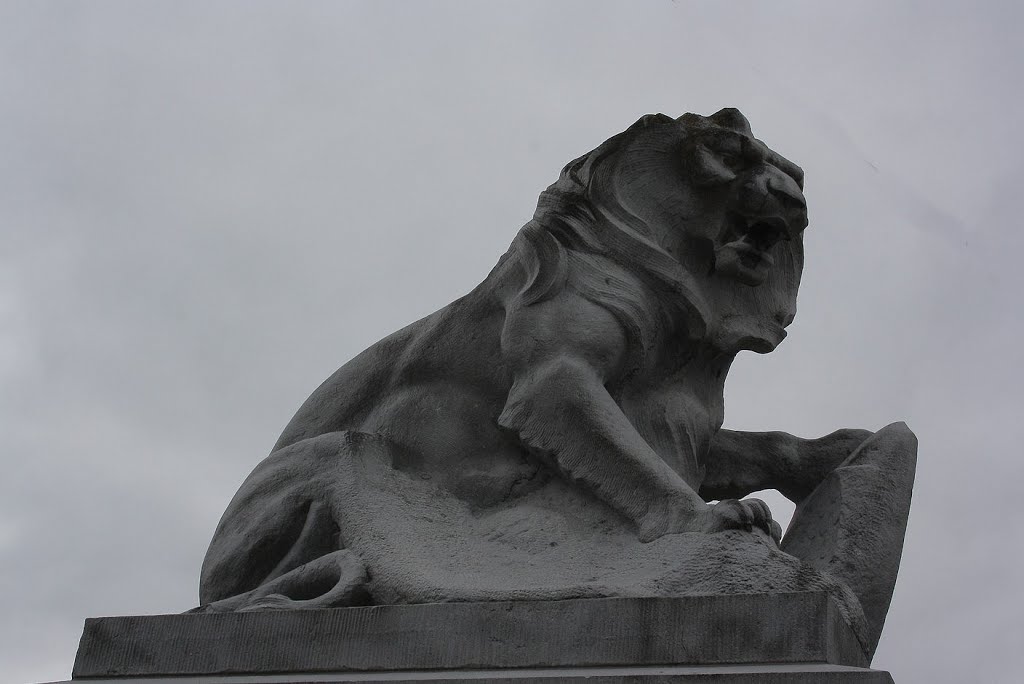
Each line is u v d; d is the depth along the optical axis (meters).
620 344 4.91
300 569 4.60
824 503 4.80
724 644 3.89
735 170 5.09
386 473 4.86
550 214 5.08
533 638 4.02
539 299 4.95
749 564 4.18
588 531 4.59
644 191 5.14
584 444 4.68
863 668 3.79
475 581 4.41
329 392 5.33
